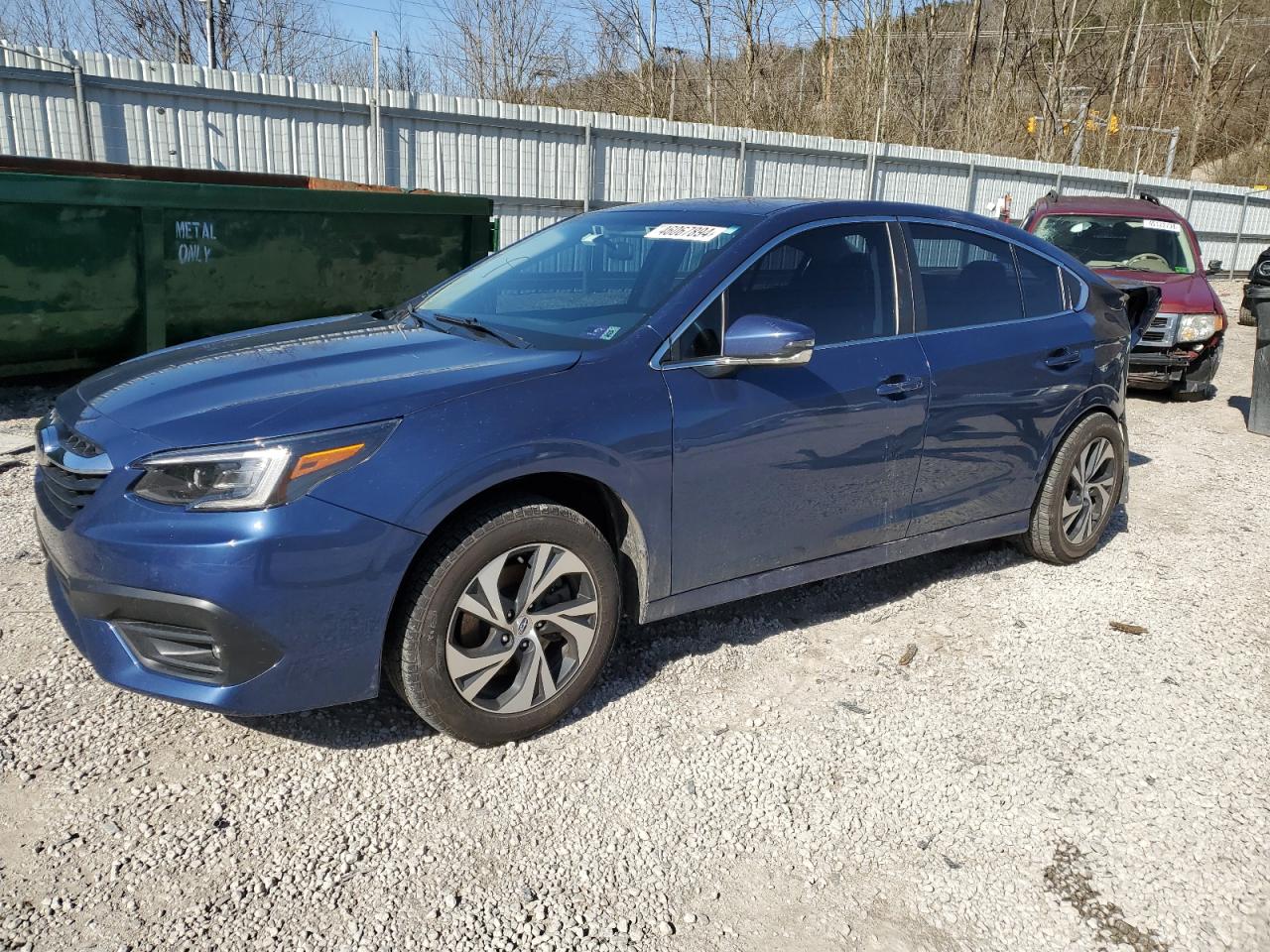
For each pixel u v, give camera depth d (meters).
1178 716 3.46
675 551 3.29
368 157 12.79
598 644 3.15
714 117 24.80
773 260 3.54
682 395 3.20
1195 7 40.88
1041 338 4.36
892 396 3.74
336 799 2.79
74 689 3.25
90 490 2.69
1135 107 38.31
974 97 29.16
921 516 4.04
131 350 6.93
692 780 2.96
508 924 2.37
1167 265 9.72
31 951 2.21
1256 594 4.59
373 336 3.43
